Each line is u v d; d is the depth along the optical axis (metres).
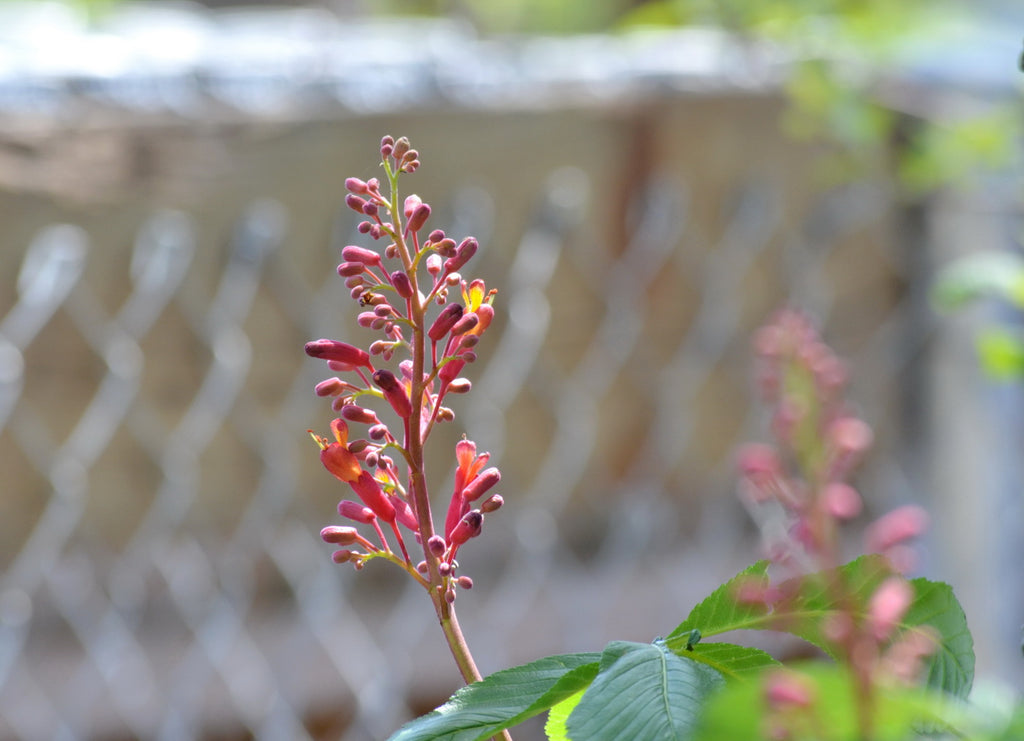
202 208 1.61
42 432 1.57
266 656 1.72
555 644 1.87
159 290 1.62
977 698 0.77
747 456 0.70
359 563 0.79
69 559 1.61
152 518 1.65
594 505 1.91
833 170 2.00
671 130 1.88
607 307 1.88
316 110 1.63
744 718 0.66
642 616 1.92
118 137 1.54
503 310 1.81
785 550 0.71
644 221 1.89
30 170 1.50
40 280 1.55
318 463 1.75
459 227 1.77
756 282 1.99
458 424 1.78
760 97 1.91
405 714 1.81
